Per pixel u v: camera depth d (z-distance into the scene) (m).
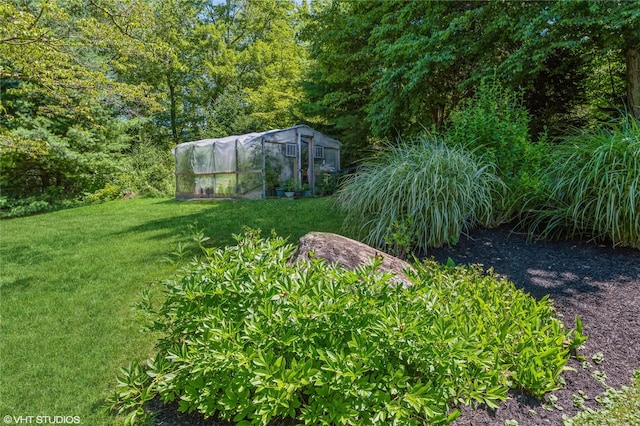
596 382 1.66
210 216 6.57
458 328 1.60
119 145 12.27
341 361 1.33
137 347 2.27
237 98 17.02
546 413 1.50
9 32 4.77
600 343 1.93
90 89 6.42
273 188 9.78
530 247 3.22
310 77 13.00
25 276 3.76
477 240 3.41
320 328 1.48
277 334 1.47
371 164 4.20
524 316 1.94
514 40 5.65
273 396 1.28
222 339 1.44
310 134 10.88
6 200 10.50
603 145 3.22
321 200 7.86
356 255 2.47
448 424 1.35
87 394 1.82
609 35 5.02
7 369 2.05
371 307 1.55
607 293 2.37
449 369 1.47
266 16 20.27
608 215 3.00
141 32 7.26
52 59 5.70
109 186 11.70
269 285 1.66
